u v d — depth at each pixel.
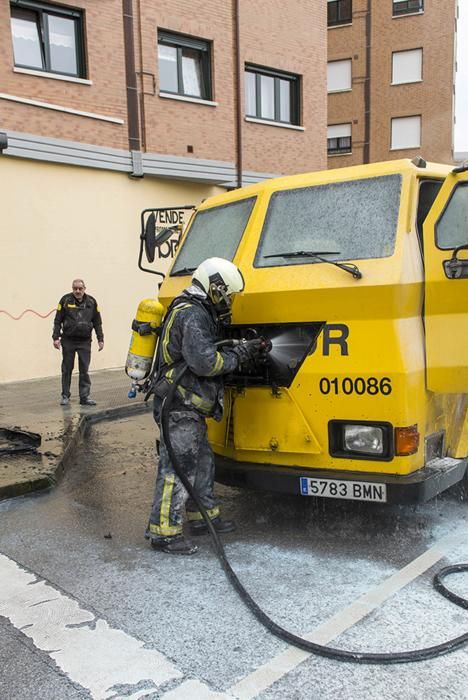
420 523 4.57
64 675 2.86
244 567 3.93
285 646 3.06
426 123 26.95
